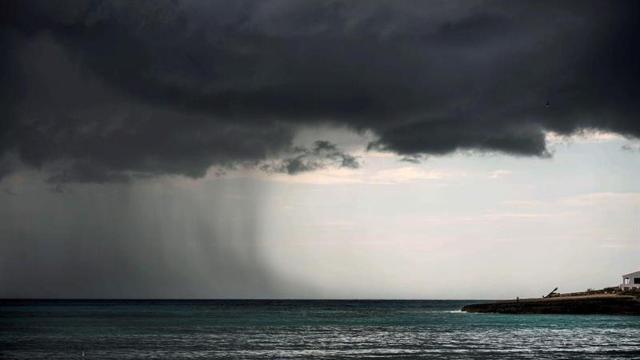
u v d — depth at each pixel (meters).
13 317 190.88
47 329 138.50
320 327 146.75
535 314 176.38
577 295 192.75
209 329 139.88
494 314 187.12
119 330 135.88
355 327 146.50
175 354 92.12
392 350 95.69
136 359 86.94
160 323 162.38
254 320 179.00
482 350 94.44
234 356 89.88
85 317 192.62
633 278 187.12
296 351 95.62
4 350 96.62
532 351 92.44
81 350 96.62
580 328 130.62
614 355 87.56
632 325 136.12
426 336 118.94
